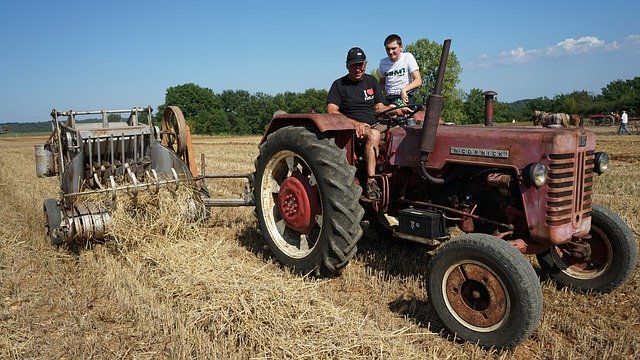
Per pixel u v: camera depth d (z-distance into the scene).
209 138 54.41
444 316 3.80
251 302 3.84
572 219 3.83
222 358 3.31
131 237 5.39
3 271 5.05
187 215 5.84
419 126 4.73
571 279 4.69
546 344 3.71
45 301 4.38
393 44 6.28
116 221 5.43
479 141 4.05
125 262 5.22
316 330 3.53
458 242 3.69
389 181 4.83
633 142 25.14
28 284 4.80
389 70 6.45
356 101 5.37
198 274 4.47
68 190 5.67
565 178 3.74
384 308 4.27
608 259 4.49
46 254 5.54
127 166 6.06
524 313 3.38
